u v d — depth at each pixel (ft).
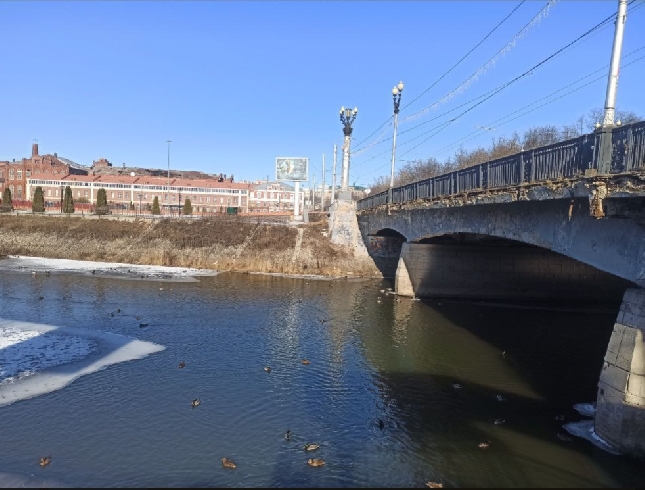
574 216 53.11
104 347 80.02
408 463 45.98
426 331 98.43
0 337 83.76
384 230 164.66
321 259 187.42
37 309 108.47
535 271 140.15
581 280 139.64
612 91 44.14
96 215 243.81
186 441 48.78
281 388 64.23
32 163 391.24
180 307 114.93
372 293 145.18
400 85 132.57
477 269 139.74
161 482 41.50
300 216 269.44
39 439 48.34
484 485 42.47
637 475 42.78
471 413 58.03
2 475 41.81
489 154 233.35
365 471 44.39
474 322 108.37
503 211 72.33
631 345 44.34
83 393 60.34
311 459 45.52
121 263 193.36
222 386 64.03
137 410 55.77
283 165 263.70
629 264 44.65
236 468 43.93
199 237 203.10
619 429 45.06
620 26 43.50
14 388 61.26
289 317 107.86
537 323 109.50
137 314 106.11
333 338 90.68
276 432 51.55
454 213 94.43
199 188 418.10
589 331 103.04
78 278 152.66
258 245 196.03
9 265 177.47
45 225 223.51
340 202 199.93
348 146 205.05
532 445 49.60
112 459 44.91
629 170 40.93
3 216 236.02
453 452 48.24
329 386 65.67
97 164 511.40
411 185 118.73
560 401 62.28
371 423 54.60
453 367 75.41
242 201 433.48
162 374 67.97
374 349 84.12
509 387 67.21
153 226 217.15
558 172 53.26
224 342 85.35
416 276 139.95
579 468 44.75
